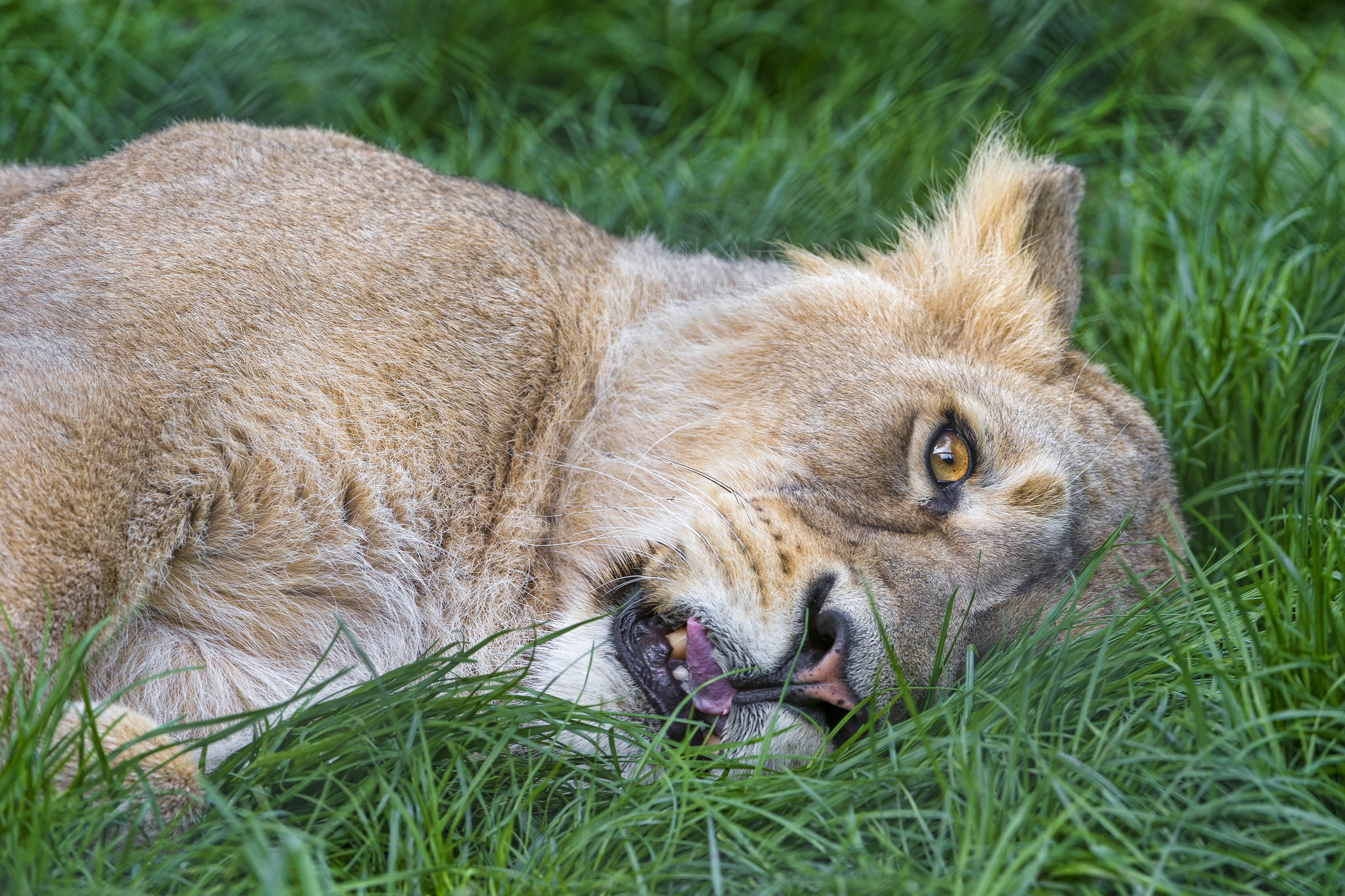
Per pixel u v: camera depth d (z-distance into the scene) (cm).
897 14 1380
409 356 665
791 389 734
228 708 650
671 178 1195
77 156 1115
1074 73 1295
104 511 588
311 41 1284
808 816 553
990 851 508
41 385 593
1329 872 500
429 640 686
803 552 654
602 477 724
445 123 1251
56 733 569
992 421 720
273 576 648
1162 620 655
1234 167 1152
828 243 1116
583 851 551
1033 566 694
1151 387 965
